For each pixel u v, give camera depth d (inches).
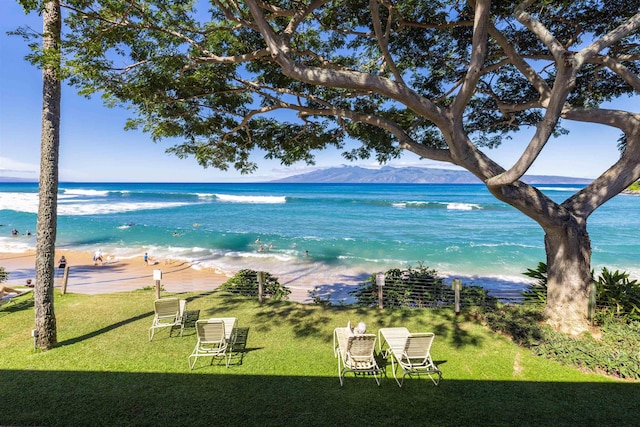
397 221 1578.5
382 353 282.7
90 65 246.8
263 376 240.4
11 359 263.6
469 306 380.5
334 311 378.6
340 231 1312.7
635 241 1077.1
